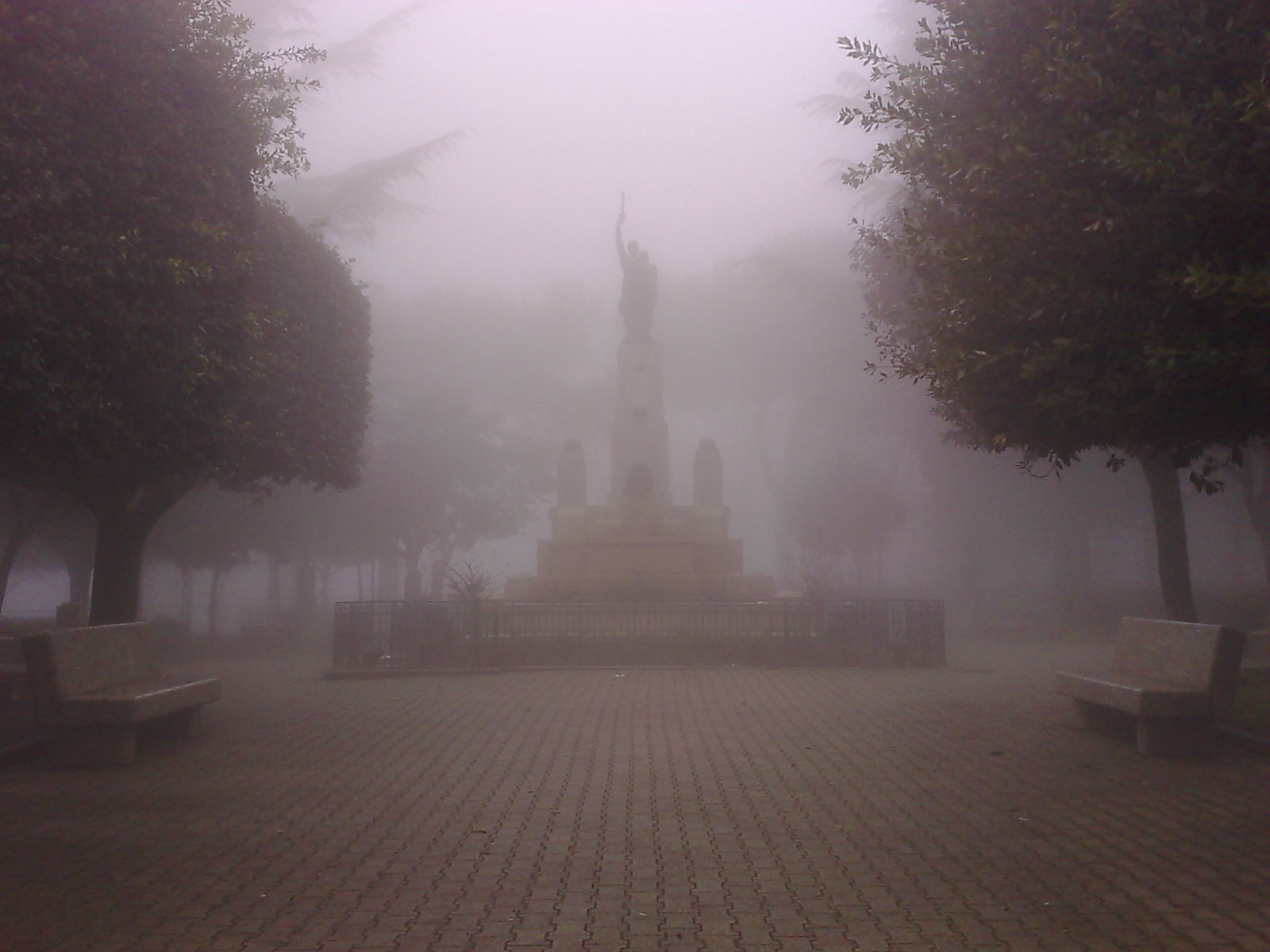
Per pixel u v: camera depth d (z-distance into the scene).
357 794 7.92
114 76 9.47
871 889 5.61
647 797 7.80
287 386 14.93
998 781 8.21
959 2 9.20
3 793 7.96
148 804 7.59
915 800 7.62
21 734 10.34
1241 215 6.98
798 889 5.62
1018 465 10.84
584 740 10.27
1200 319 7.36
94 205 9.32
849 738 10.28
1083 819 7.00
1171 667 9.56
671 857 6.24
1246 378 7.49
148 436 10.18
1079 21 8.16
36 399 8.42
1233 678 8.92
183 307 9.98
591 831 6.84
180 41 10.71
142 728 10.31
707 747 9.83
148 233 9.75
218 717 11.99
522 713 12.16
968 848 6.37
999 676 16.22
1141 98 7.54
